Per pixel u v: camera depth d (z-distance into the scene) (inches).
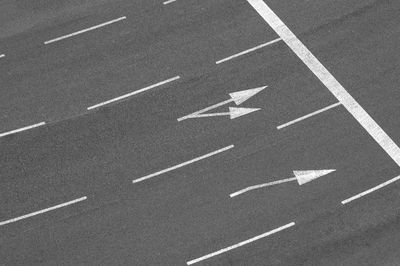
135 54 1819.6
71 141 1694.1
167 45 1829.5
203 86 1763.0
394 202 1596.9
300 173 1640.0
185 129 1704.0
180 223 1583.4
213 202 1606.8
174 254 1549.0
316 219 1582.2
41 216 1596.9
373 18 1854.1
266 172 1642.5
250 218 1585.9
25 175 1649.9
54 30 1861.5
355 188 1617.9
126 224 1585.9
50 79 1788.9
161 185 1631.4
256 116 1717.5
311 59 1798.7
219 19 1865.2
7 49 1836.9
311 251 1547.7
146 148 1679.4
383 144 1674.5
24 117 1732.3
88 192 1624.0
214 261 1540.4
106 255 1551.4
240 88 1758.1
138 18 1875.0
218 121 1712.6
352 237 1561.3
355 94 1745.8
